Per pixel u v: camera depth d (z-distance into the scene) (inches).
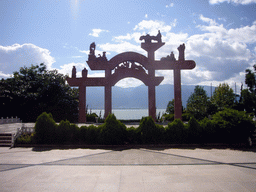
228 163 388.8
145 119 600.7
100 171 342.0
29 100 1342.3
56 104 1373.0
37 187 274.4
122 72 944.3
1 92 1323.8
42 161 408.5
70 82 966.4
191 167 363.6
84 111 964.6
